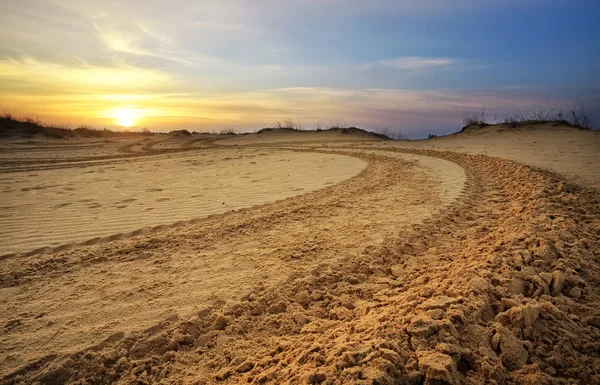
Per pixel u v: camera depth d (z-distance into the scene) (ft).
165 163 46.37
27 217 18.60
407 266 12.14
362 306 9.40
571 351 6.93
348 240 14.53
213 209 20.03
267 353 7.89
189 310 9.71
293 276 11.46
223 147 76.18
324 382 5.86
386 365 6.05
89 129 118.52
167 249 14.15
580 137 53.26
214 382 7.12
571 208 16.93
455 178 28.07
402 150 54.39
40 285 11.34
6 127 97.09
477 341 7.02
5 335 8.84
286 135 101.55
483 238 13.69
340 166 38.17
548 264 10.21
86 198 23.44
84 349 8.23
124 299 10.39
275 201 21.74
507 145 51.67
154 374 7.55
